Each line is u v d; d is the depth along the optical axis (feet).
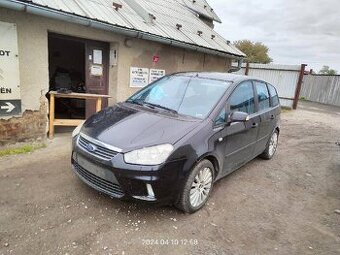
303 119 43.21
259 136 17.33
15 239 9.40
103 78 24.22
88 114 24.11
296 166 20.15
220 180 15.96
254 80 17.29
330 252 10.76
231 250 10.16
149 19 25.73
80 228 10.27
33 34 17.35
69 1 19.92
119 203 12.07
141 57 25.21
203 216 12.03
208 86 14.67
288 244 10.98
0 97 16.33
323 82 84.99
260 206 13.62
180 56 29.37
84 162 11.44
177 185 10.94
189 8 43.42
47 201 11.72
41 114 18.61
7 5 14.84
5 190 12.26
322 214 13.61
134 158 10.30
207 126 12.26
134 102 14.87
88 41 22.56
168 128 11.61
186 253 9.68
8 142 17.21
